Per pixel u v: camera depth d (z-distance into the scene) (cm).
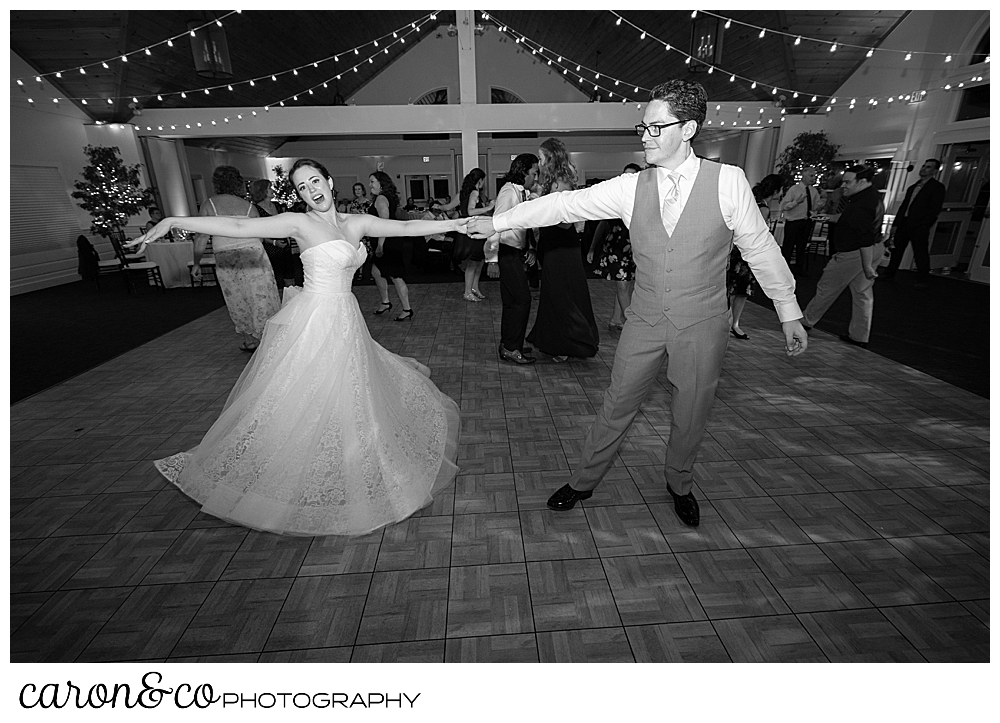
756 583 168
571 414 298
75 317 566
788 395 318
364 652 147
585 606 161
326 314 200
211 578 174
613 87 1112
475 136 874
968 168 715
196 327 514
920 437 262
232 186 389
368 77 1262
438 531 196
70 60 754
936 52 722
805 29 770
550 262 353
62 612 161
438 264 817
